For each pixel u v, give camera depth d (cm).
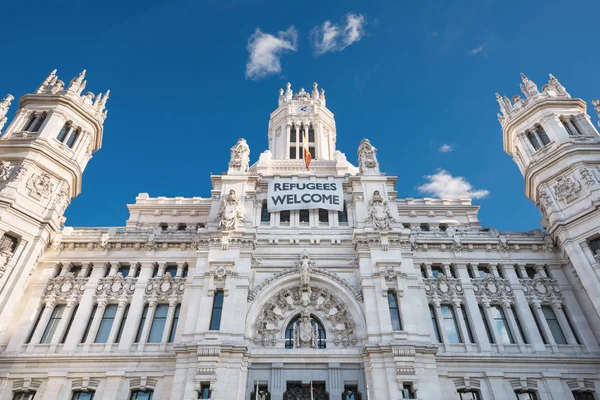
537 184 4441
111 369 3488
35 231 3922
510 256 4288
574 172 4153
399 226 4200
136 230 4450
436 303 3966
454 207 5569
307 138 7350
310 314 3772
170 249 4281
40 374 3434
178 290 3984
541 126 4709
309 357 3438
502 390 3456
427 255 4284
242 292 3712
